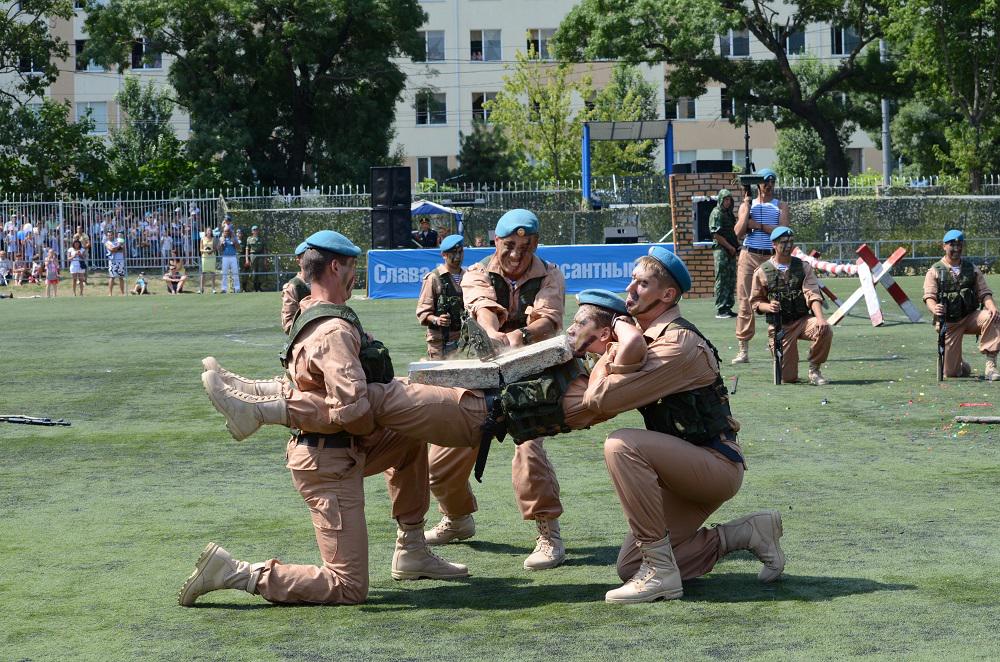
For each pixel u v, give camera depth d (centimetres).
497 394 484
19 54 4838
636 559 497
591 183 3856
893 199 3189
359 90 5088
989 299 1167
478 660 402
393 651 415
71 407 1099
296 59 4725
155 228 3634
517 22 6831
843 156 4844
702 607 462
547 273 593
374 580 525
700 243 2434
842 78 4703
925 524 596
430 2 6806
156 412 1061
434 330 923
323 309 476
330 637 435
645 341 479
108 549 580
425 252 2659
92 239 3759
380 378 484
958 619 436
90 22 4912
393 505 524
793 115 5019
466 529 595
